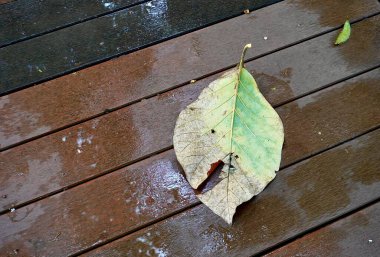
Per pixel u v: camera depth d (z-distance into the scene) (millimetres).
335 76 1586
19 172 1501
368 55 1609
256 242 1458
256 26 1635
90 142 1526
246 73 1485
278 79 1582
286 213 1477
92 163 1510
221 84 1483
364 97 1570
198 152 1451
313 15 1646
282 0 1661
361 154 1522
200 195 1443
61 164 1509
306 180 1500
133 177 1500
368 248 1461
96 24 1633
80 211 1476
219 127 1462
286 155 1517
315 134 1536
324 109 1558
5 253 1446
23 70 1588
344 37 1614
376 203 1490
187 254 1451
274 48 1611
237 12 1648
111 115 1549
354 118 1552
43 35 1621
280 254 1453
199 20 1640
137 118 1547
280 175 1501
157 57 1603
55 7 1645
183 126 1468
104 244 1456
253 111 1474
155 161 1513
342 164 1514
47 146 1521
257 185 1440
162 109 1555
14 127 1535
